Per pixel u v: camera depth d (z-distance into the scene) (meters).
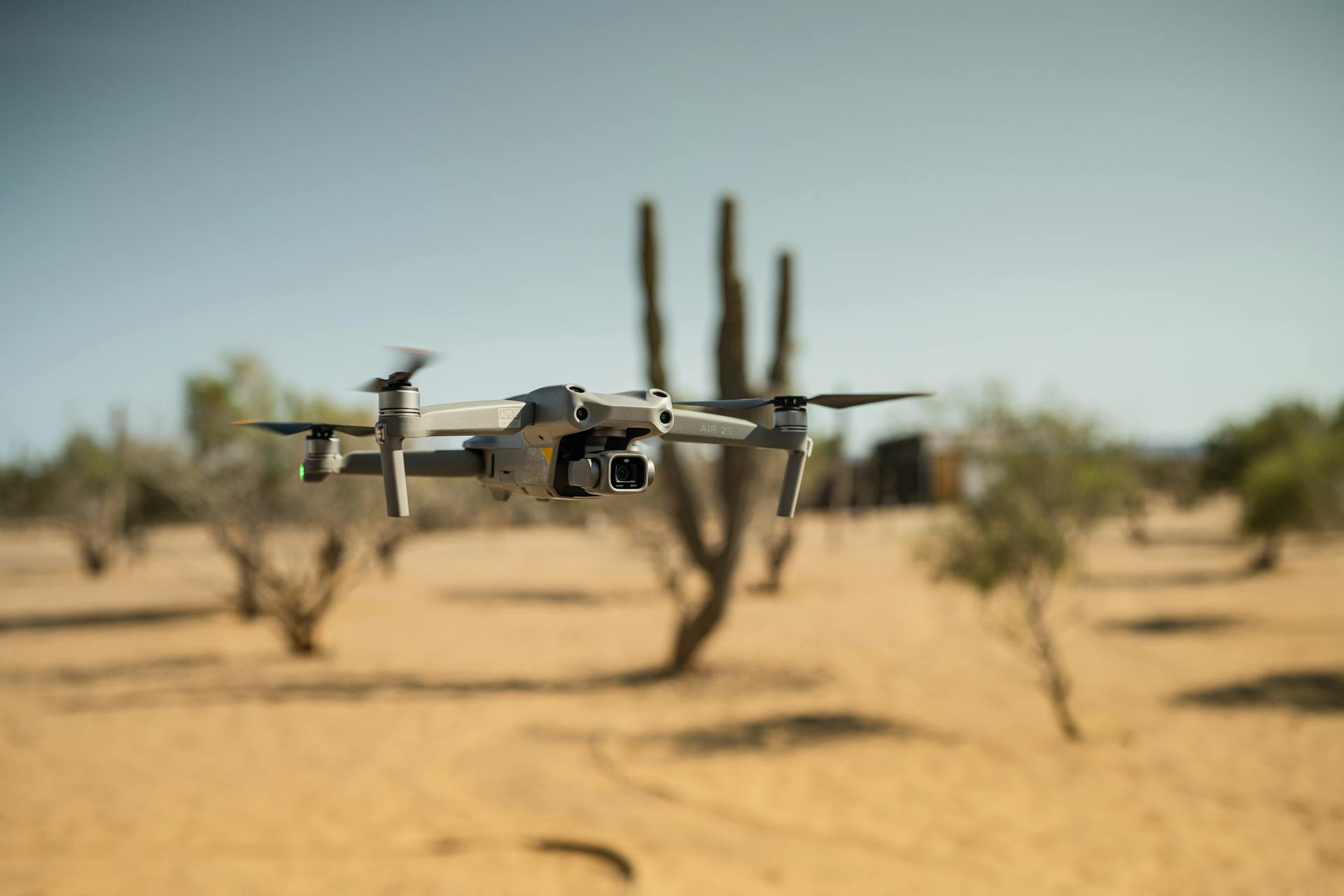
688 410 2.16
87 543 32.78
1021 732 11.08
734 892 6.62
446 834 7.88
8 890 6.75
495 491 2.42
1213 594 22.17
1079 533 11.32
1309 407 30.38
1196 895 6.59
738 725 11.59
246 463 17.95
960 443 11.62
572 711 12.43
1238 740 10.47
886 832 7.88
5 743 11.01
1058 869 7.05
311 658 16.77
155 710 12.58
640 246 14.87
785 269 15.07
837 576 29.27
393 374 1.75
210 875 7.03
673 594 15.43
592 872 7.08
